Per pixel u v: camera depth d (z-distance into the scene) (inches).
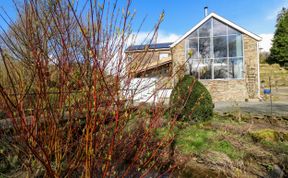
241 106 470.3
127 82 68.2
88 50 57.2
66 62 59.5
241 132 229.1
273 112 368.8
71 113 61.6
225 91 624.1
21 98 54.7
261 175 148.3
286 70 1227.9
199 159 165.8
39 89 57.4
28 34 56.4
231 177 145.5
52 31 58.1
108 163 61.0
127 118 67.0
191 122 247.8
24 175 71.1
